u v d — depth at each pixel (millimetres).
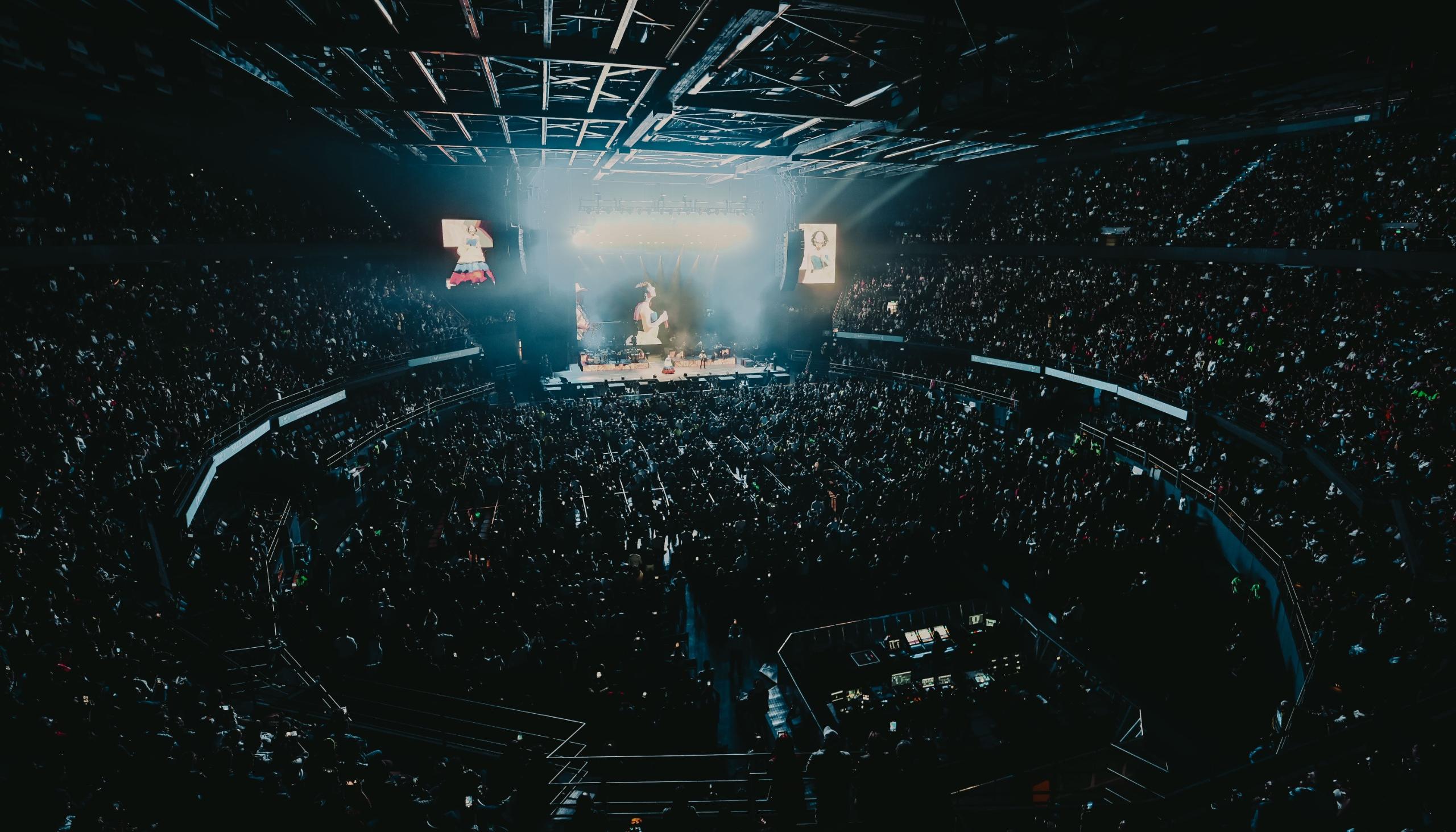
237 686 14242
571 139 29812
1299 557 19359
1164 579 22062
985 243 47750
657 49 15531
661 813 12234
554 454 31328
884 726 16922
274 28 12992
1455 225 23625
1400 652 14125
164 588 16109
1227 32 10742
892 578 22438
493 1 15227
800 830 8492
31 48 15758
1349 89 14992
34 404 18984
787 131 26109
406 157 43469
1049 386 39125
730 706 17922
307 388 31625
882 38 15875
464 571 19344
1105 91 12758
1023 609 21219
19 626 11648
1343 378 24703
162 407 23016
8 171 22781
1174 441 28781
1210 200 35344
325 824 8703
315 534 24078
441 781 11102
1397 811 7266
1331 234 27938
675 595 20859
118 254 25688
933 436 33219
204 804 8891
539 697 15492
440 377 44375
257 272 36312
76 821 7996
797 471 29500
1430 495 18875
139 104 22797
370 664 15844
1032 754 15906
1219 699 17375
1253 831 7219
